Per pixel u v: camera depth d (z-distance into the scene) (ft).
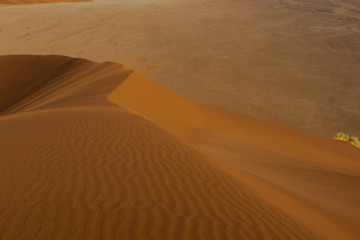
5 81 100.63
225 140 45.91
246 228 13.32
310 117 119.85
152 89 63.05
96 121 28.81
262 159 38.24
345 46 235.20
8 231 11.55
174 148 23.29
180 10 364.38
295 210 18.38
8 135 24.26
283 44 241.14
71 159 18.86
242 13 349.41
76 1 429.79
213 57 208.44
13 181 15.67
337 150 58.65
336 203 26.27
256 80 165.78
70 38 251.60
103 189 15.17
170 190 15.89
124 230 12.07
